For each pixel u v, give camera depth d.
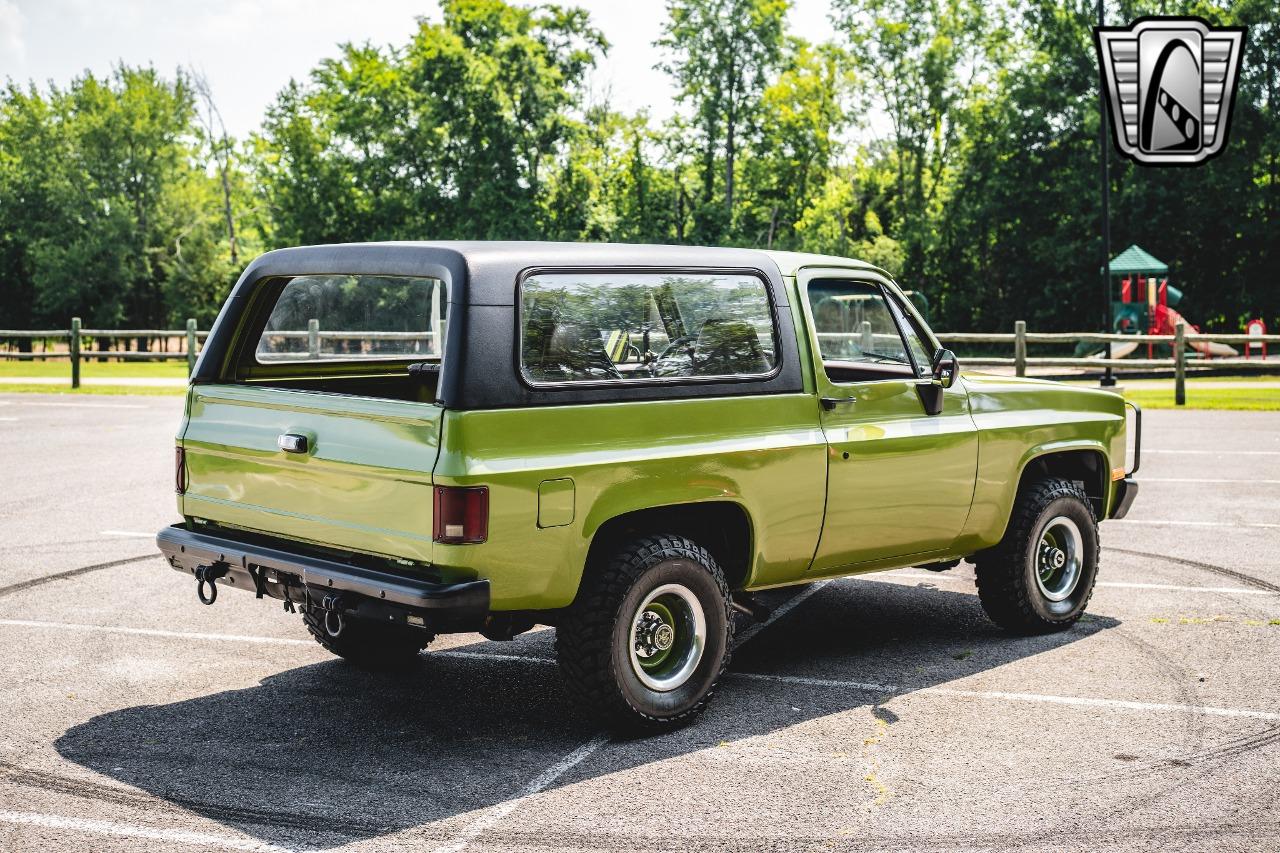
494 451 4.50
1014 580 6.55
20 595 7.59
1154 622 6.96
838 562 5.80
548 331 4.75
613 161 60.41
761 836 4.05
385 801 4.37
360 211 58.44
